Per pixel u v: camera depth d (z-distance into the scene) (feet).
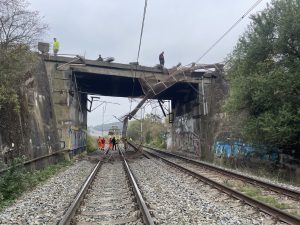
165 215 31.58
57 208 36.68
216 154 103.81
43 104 88.07
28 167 61.16
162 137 222.89
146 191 45.19
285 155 79.82
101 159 102.06
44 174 63.62
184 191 45.65
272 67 82.89
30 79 77.71
